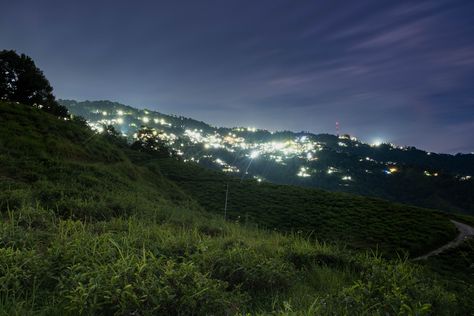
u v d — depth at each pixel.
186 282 4.06
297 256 7.38
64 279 3.97
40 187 14.49
